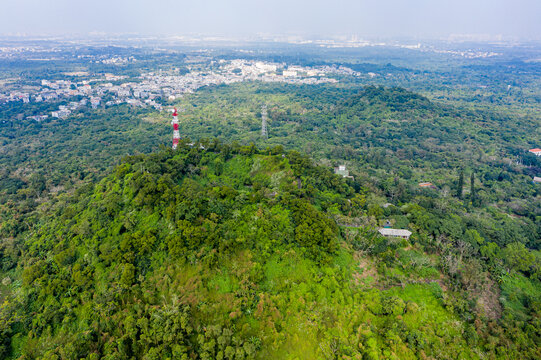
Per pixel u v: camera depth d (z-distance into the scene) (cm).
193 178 11356
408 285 7812
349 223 9644
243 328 6494
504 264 8856
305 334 6531
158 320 6381
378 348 6431
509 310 7356
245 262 7631
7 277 8581
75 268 7669
